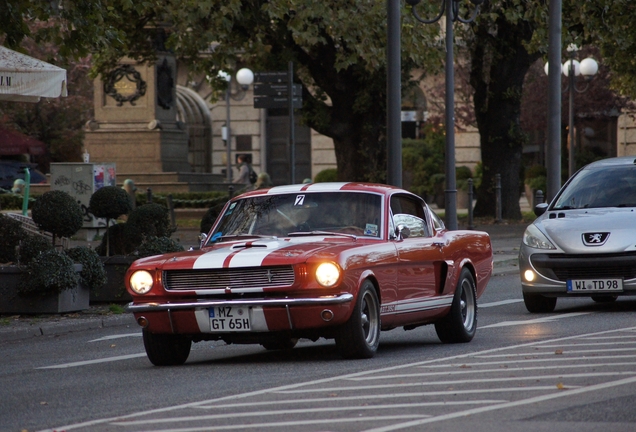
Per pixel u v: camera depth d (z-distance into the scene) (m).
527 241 20.22
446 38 30.11
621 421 9.74
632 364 13.10
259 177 46.75
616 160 22.22
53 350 17.58
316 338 14.36
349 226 15.30
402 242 15.43
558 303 22.38
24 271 21.23
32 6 24.75
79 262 22.06
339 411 10.55
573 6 41.84
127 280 14.47
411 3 29.34
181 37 34.81
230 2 34.25
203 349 17.12
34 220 22.53
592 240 19.53
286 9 34.12
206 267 13.99
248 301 13.74
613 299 22.52
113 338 18.94
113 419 10.52
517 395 11.16
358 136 42.22
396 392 11.58
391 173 26.67
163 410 10.92
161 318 14.13
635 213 20.05
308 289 13.76
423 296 15.73
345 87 41.50
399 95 26.67
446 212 30.41
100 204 24.23
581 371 12.66
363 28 34.72
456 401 10.92
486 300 23.69
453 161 30.31
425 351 15.45
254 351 16.58
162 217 24.45
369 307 14.54
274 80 28.42
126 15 38.69
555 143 31.20
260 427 9.84
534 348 15.04
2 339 19.08
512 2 41.53
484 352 14.84
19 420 10.82
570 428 9.49
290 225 15.45
